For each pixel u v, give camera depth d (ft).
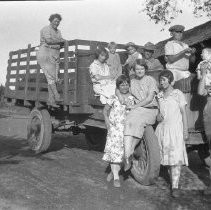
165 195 19.04
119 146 20.07
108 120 20.57
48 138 27.99
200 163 26.53
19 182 20.40
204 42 26.61
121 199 18.34
